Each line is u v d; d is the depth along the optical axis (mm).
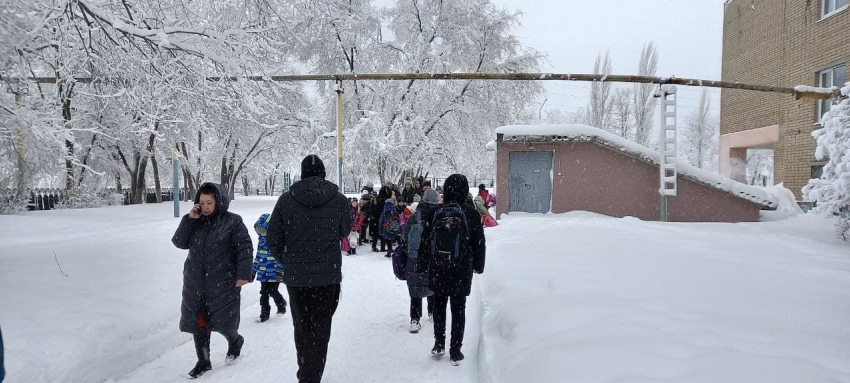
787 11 15805
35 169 6266
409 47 23938
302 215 3699
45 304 4543
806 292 4691
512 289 5367
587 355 2949
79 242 9398
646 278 5363
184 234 4016
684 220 13164
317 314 3691
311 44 21344
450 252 4207
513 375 3172
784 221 12289
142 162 26453
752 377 2500
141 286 5676
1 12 4699
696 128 50688
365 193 13391
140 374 4027
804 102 14852
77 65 7699
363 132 20719
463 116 23734
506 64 23328
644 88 34906
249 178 53656
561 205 13805
